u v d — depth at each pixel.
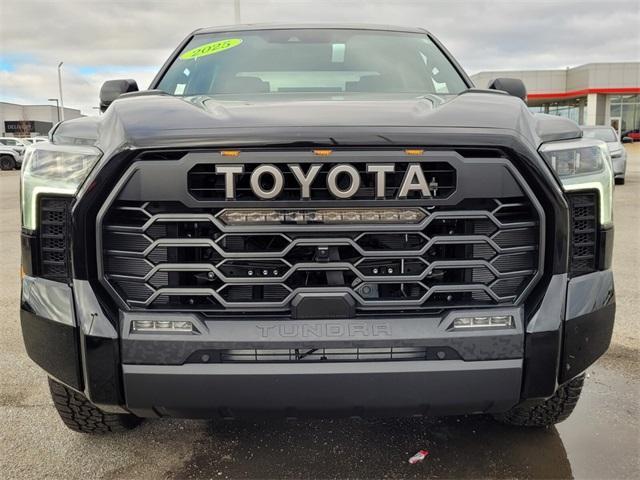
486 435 2.61
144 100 2.20
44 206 1.94
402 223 1.82
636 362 3.42
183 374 1.83
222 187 1.81
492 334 1.85
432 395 1.85
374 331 1.83
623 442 2.54
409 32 3.53
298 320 1.84
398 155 1.79
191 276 1.88
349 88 2.92
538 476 2.29
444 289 1.87
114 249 1.87
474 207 1.86
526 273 1.91
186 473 2.34
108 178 1.82
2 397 3.02
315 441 2.57
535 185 1.86
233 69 3.10
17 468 2.36
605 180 2.04
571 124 2.13
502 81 3.14
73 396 2.33
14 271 6.09
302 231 1.80
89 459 2.43
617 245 6.97
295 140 1.77
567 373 1.95
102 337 1.85
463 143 1.82
